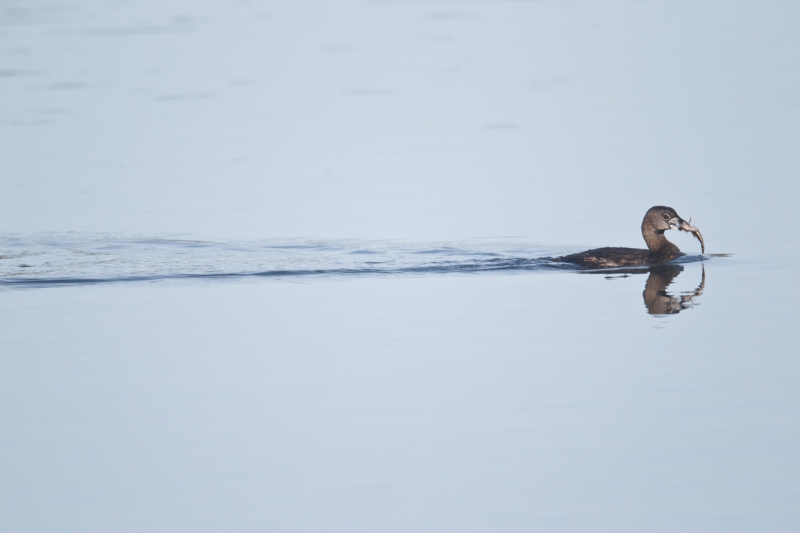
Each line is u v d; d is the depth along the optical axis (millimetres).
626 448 34844
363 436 36281
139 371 42844
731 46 125750
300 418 37844
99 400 39781
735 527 30078
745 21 140500
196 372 42656
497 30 142875
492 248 62844
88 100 107938
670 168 79250
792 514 30609
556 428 36469
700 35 133625
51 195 76812
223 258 61594
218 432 36875
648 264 59156
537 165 82438
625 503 31500
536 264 59469
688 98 102250
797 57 117562
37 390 40875
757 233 62719
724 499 31500
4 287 55969
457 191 76250
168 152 88875
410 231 66875
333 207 72938
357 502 31953
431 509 31359
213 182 79938
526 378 41250
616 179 77312
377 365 43125
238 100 107875
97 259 61438
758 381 39969
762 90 103688
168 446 35812
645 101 101875
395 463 34281
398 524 30641
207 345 46094
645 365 42219
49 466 34562
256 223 69312
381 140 91500
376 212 71562
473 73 117625
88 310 51625
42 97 109938
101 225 69125
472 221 68688
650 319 48438
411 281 56625
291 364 43438
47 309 51906
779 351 43156
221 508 31812
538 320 48906
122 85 114938
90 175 82125
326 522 30859
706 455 34156
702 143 85938
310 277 57594
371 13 160000
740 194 71375
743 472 32969
